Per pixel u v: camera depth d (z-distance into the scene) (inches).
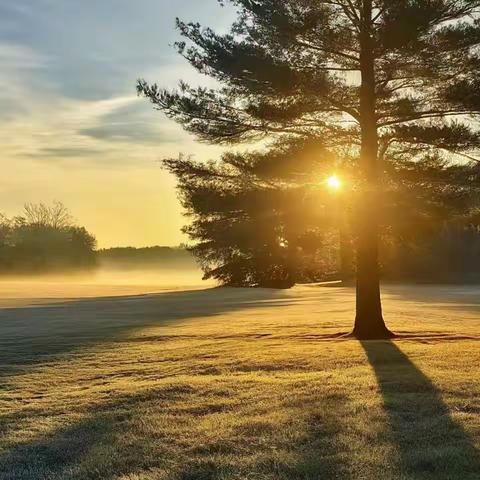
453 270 2226.9
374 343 466.6
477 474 185.6
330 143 547.2
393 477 183.0
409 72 522.6
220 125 550.6
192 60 522.6
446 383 297.4
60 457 212.2
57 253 3823.8
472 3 479.8
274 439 218.4
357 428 228.7
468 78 510.3
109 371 377.7
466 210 530.9
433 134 495.2
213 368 368.5
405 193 508.7
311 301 1141.7
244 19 522.0
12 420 260.7
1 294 1630.2
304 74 511.2
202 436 224.7
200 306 1029.8
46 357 445.4
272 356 401.7
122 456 208.1
